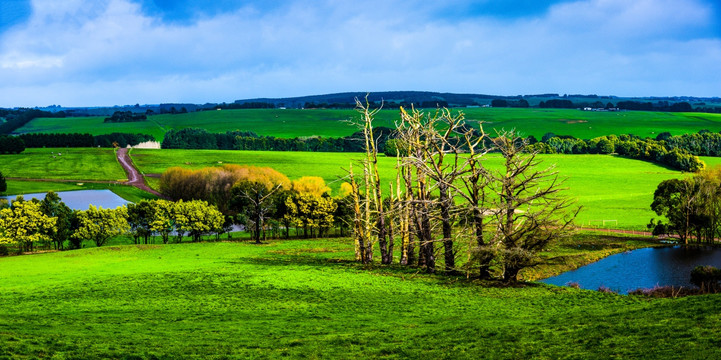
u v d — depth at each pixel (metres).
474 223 48.38
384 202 75.69
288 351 25.94
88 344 25.19
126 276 52.69
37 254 78.25
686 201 93.81
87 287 46.84
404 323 33.38
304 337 29.06
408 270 55.16
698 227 93.75
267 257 72.00
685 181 98.69
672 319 27.38
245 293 44.41
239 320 34.72
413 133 54.88
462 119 50.69
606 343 24.67
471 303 40.44
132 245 86.81
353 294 43.97
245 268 58.25
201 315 36.19
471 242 47.38
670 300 34.28
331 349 26.41
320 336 29.20
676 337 24.19
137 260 70.50
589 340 25.61
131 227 99.38
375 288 46.25
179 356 24.45
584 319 30.44
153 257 73.75
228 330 30.86
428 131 51.56
